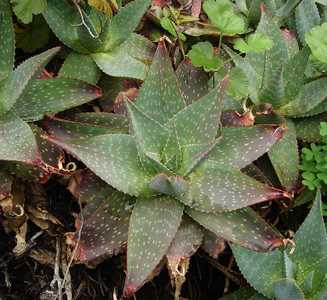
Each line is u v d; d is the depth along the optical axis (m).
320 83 0.81
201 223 0.66
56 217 0.78
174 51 0.83
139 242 0.63
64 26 0.76
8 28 0.70
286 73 0.80
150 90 0.70
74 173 0.71
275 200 0.79
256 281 0.69
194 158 0.64
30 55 0.83
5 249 0.77
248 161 0.67
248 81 0.80
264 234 0.65
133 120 0.64
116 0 0.79
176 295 0.70
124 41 0.79
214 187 0.66
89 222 0.67
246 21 0.89
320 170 0.77
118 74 0.77
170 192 0.65
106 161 0.65
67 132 0.70
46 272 0.78
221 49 0.84
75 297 0.78
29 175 0.69
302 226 0.70
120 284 0.79
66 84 0.72
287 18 0.91
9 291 0.77
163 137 0.67
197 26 0.85
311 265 0.71
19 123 0.66
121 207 0.67
